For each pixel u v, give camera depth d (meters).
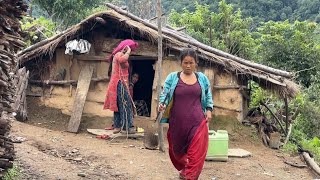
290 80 9.66
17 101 9.58
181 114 5.45
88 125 10.11
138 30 9.84
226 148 7.80
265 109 12.51
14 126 8.78
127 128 8.97
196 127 5.40
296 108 13.60
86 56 10.54
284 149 9.66
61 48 10.76
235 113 9.81
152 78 13.44
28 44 12.53
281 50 17.03
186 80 5.51
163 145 7.99
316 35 19.05
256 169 7.57
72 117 9.77
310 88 16.00
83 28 10.20
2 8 4.87
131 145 8.37
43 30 14.53
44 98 10.93
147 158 7.41
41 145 7.68
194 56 5.48
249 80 10.39
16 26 5.39
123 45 8.98
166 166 7.01
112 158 7.25
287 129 10.94
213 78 9.81
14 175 5.54
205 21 20.52
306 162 8.70
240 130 9.73
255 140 9.70
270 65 16.98
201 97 5.55
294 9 33.81
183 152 5.58
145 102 12.16
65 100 10.71
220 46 18.38
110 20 10.21
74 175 6.09
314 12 32.38
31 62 11.01
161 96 5.55
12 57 5.32
